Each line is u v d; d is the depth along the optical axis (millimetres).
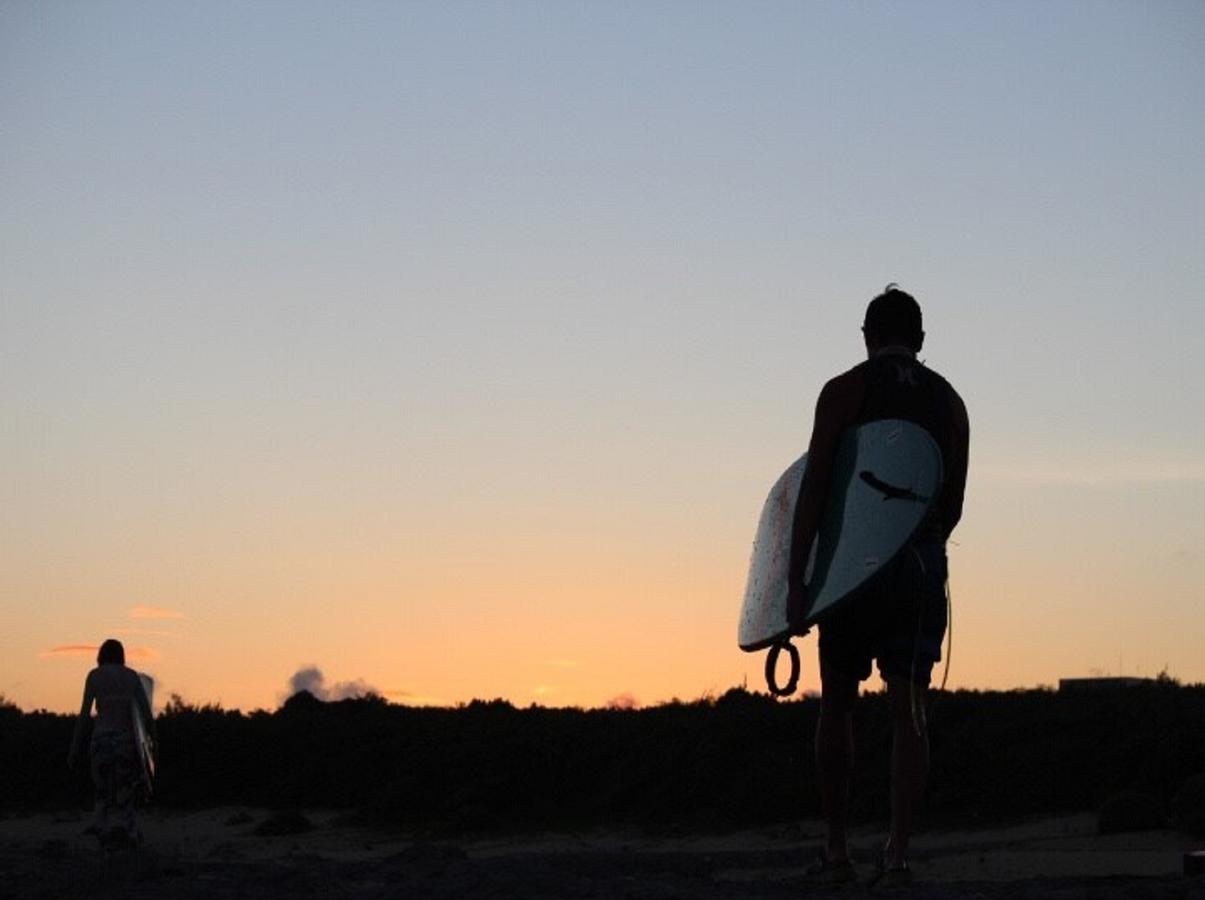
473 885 6430
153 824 29328
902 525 6234
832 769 6625
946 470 6613
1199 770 22031
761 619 6719
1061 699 26734
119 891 6723
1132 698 26188
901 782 6414
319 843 26312
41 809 30719
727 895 6074
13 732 34219
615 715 32125
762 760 26781
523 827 26984
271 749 32125
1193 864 7711
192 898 6418
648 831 25625
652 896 6020
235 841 26781
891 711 6434
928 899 5918
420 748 30844
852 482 6418
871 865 13234
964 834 21594
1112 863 13297
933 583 6352
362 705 35688
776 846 22141
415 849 9633
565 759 29172
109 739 15133
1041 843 18203
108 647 15477
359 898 6250
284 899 6273
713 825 25156
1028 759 23656
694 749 27984
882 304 6742
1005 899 5914
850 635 6434
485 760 29422
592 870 7730
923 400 6543
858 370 6605
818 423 6574
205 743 32688
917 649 6328
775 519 7031
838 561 6324
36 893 6957
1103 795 22469
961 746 24703
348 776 30406
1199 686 28078
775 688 6574
